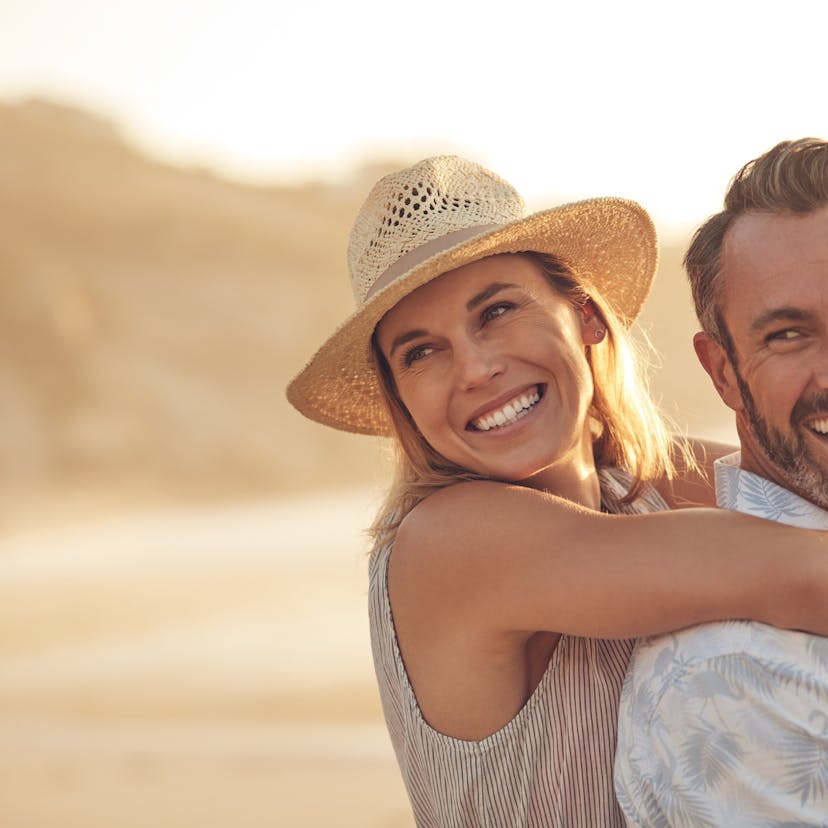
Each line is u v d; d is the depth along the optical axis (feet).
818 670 8.70
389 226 10.68
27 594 107.34
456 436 10.44
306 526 188.03
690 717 8.92
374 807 27.63
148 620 84.38
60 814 28.94
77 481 259.60
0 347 291.99
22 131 444.55
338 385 11.68
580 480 10.98
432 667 9.99
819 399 9.20
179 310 349.00
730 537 9.09
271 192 491.31
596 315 11.37
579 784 9.75
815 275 9.07
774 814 8.61
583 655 9.86
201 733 42.27
